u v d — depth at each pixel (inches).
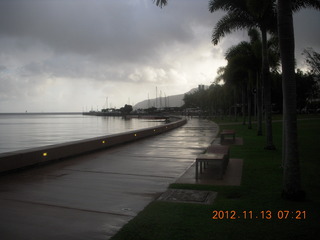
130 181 369.4
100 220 238.1
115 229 220.5
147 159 537.3
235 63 1037.2
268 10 653.3
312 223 223.6
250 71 1065.5
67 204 278.1
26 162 442.9
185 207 261.6
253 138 886.4
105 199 294.2
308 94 3097.9
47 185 349.1
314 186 326.3
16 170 424.8
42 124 3831.2
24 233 213.0
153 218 234.7
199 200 285.7
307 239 197.5
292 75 281.7
